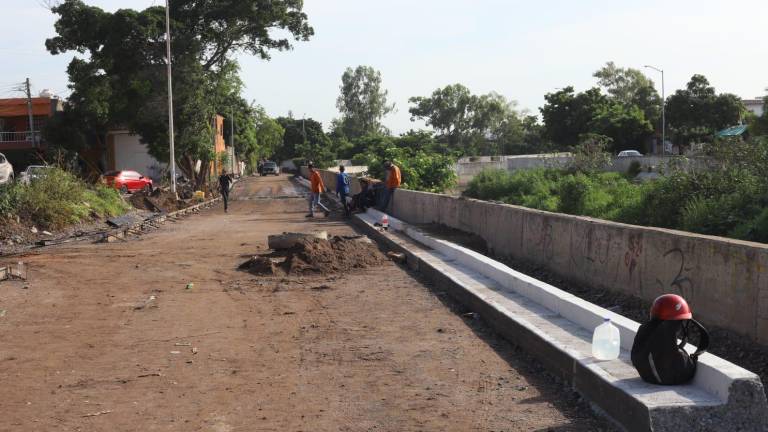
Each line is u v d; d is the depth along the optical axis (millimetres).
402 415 5906
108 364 7496
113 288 12055
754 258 6836
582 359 6312
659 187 16953
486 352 7859
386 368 7293
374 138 110500
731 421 4980
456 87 142125
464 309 10156
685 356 5465
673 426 4965
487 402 6195
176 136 48250
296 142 140250
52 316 9859
